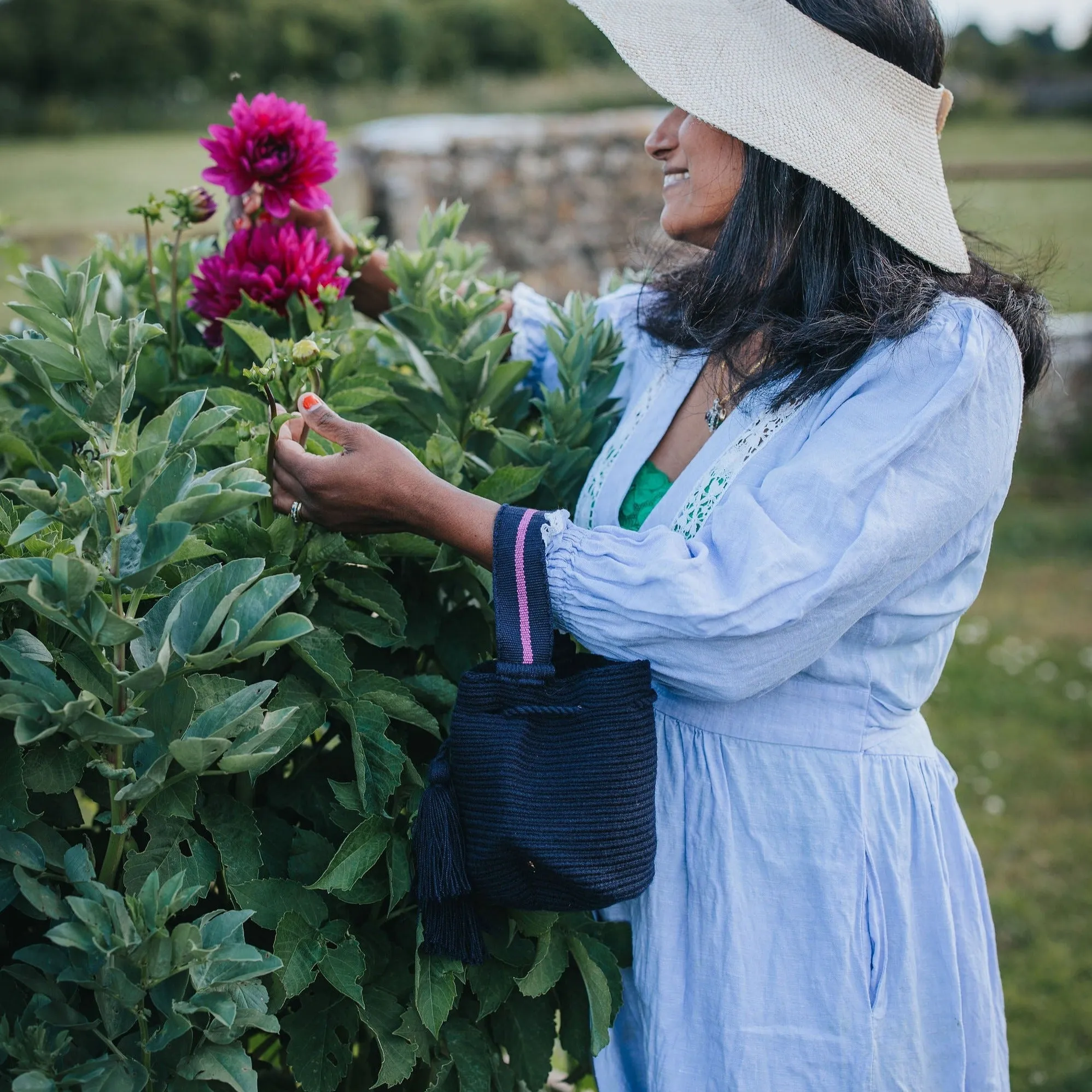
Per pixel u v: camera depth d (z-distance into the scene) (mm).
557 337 1415
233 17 27922
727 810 1194
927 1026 1236
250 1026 929
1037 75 27734
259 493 875
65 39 25984
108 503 884
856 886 1182
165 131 23516
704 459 1222
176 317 1380
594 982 1157
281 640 908
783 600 1064
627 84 24375
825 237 1192
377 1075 1289
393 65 29438
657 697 1175
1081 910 2912
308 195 1347
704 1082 1195
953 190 6609
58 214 11523
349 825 1104
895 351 1130
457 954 1086
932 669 1262
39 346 929
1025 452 6434
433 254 1476
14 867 894
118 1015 890
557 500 1373
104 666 900
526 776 1081
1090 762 3631
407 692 1124
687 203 1271
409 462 1092
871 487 1092
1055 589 5090
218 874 1127
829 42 1187
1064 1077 2348
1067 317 6336
